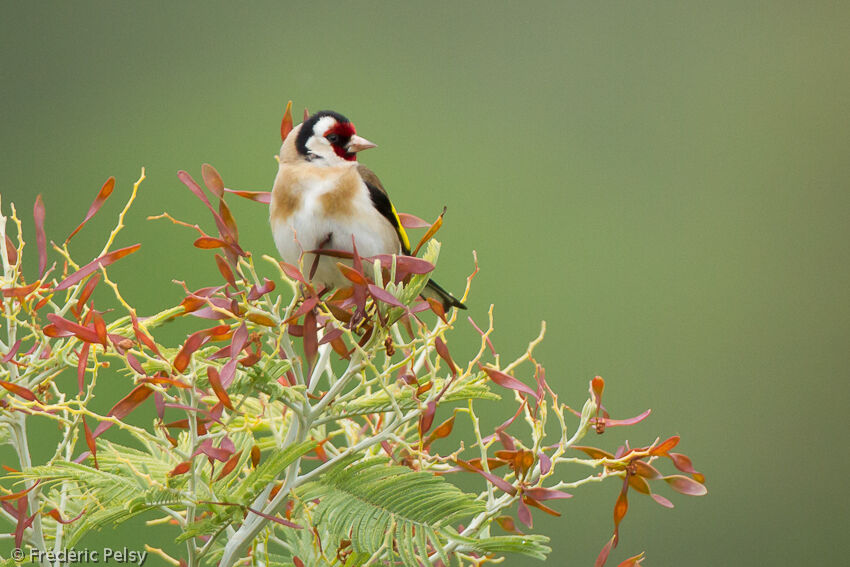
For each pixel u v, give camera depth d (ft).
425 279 13.00
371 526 11.48
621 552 42.32
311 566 13.34
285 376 13.10
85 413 11.62
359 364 12.55
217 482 12.46
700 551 44.93
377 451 13.89
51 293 12.73
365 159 56.34
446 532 11.57
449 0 60.80
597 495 42.04
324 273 16.94
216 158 54.54
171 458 13.35
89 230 48.06
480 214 53.47
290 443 12.90
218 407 11.70
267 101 58.34
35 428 30.91
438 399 12.61
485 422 37.76
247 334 11.89
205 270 44.93
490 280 50.62
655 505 43.52
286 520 12.91
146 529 29.76
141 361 12.45
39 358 12.96
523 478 12.42
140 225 47.37
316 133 17.11
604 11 60.49
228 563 12.23
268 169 54.13
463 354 46.55
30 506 12.85
